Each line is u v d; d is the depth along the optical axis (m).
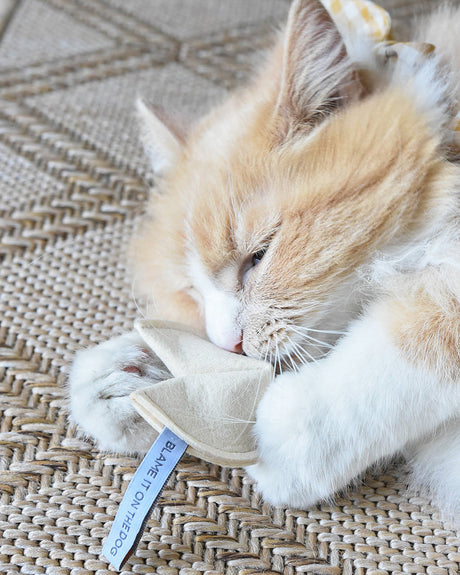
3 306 0.57
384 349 0.48
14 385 0.53
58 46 0.77
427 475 0.51
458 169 0.51
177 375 0.49
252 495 0.49
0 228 0.62
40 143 0.67
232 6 0.85
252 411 0.48
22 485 0.49
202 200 0.53
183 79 0.74
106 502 0.49
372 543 0.48
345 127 0.51
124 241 0.62
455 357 0.48
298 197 0.50
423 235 0.51
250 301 0.51
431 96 0.52
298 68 0.51
